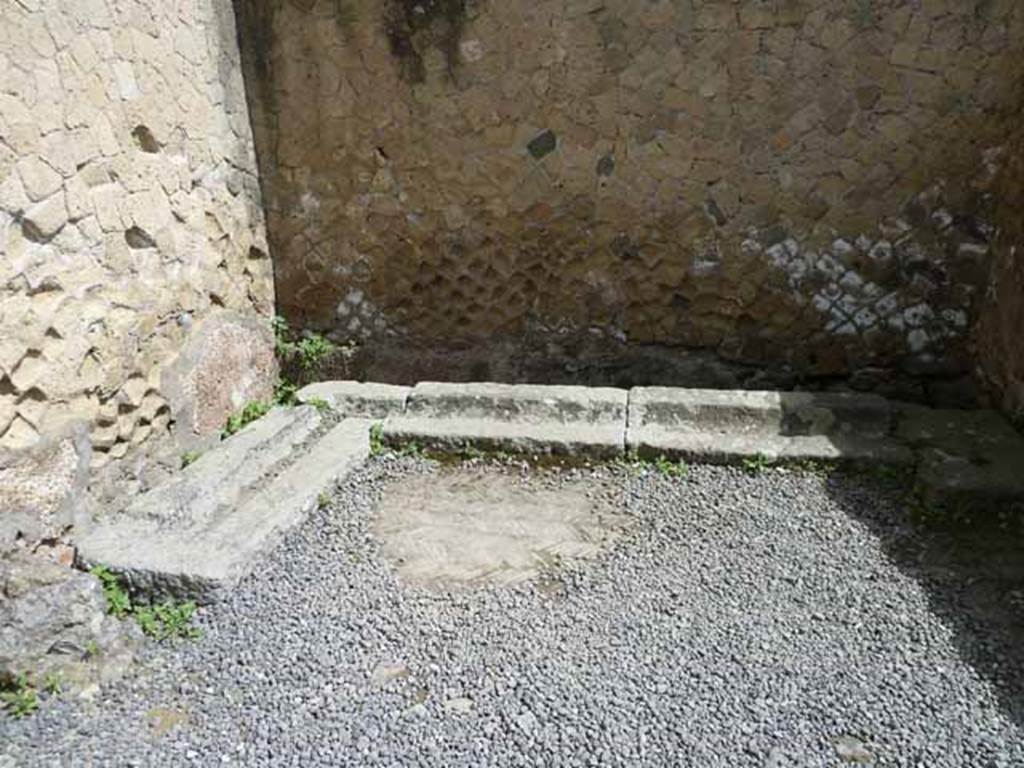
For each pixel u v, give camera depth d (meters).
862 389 3.85
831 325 3.81
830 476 3.26
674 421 3.58
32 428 2.62
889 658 2.26
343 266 4.14
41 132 2.68
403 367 4.19
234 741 2.07
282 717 2.14
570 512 3.13
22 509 2.56
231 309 3.83
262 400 4.07
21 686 2.25
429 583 2.70
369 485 3.38
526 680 2.22
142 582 2.62
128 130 3.09
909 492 3.10
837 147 3.60
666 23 3.58
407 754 2.00
